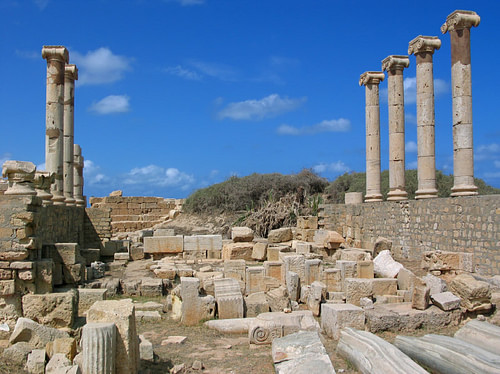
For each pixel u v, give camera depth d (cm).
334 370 817
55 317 1105
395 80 2580
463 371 812
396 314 1164
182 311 1277
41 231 1762
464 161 1992
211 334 1180
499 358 818
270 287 1596
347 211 2866
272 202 3784
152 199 4175
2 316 1130
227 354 1020
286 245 2503
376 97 2817
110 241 2581
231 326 1203
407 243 2206
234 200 4078
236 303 1288
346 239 2864
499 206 1603
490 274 1636
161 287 1659
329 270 1562
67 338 917
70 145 2714
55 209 2077
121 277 1894
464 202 1789
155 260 2320
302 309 1391
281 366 834
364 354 879
